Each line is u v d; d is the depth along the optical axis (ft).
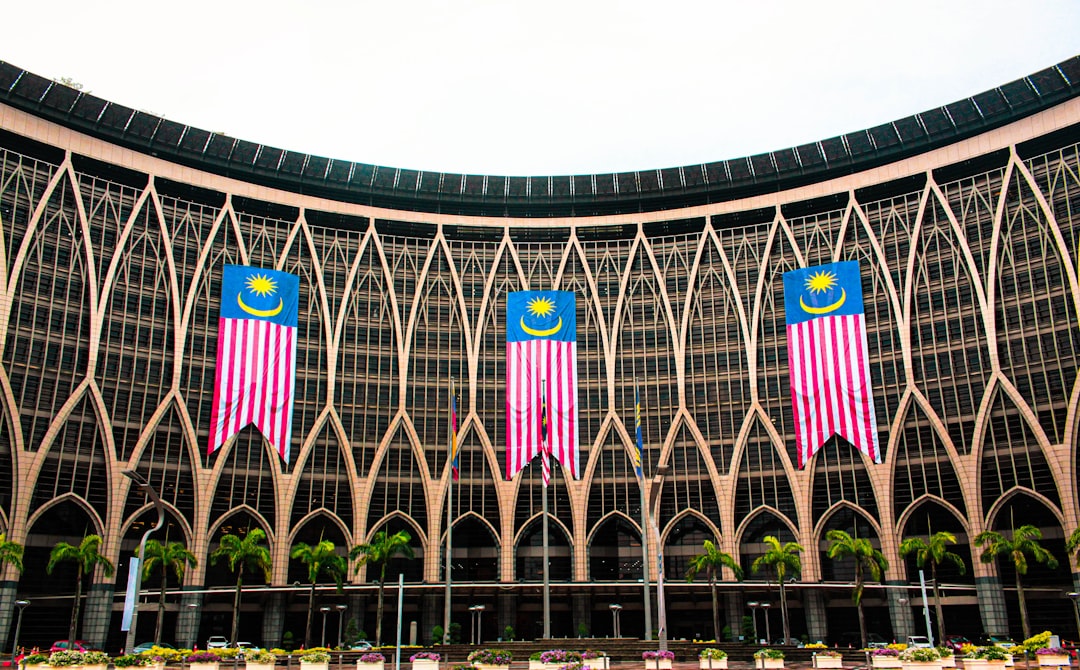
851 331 307.58
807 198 327.47
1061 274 283.38
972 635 279.28
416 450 317.42
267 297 310.86
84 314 287.07
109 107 302.45
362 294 330.34
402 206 347.77
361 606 298.56
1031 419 278.26
